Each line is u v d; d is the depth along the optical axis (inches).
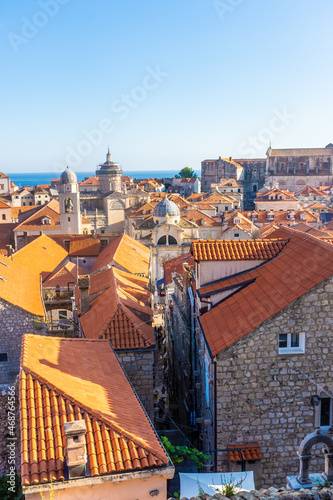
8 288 1574.8
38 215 4124.0
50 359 802.8
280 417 884.0
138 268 2194.9
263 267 1082.7
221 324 952.3
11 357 1475.1
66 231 3892.7
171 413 1608.0
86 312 1434.5
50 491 561.6
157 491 613.0
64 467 581.3
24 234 3152.1
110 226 5880.9
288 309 858.1
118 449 616.1
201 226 4771.2
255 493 602.5
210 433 957.8
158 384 1913.1
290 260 1027.9
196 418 1143.6
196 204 5890.8
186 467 1083.9
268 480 885.8
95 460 594.6
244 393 877.8
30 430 622.8
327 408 891.4
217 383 875.4
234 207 6815.9
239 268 1106.7
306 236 1094.4
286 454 889.5
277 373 874.8
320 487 604.7
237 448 880.3
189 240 4215.1
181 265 2252.7
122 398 768.9
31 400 666.2
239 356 868.6
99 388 768.3
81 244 2824.8
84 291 1441.9
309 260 960.3
